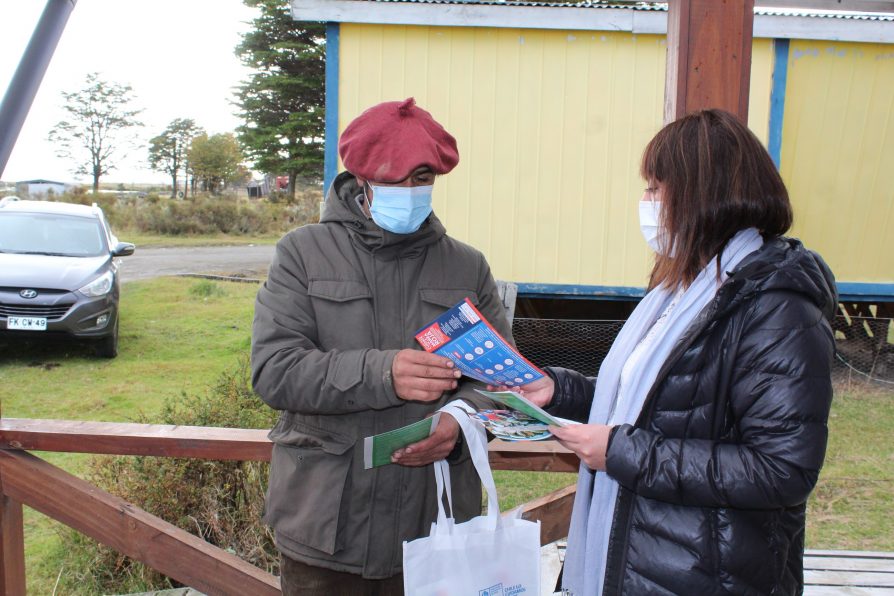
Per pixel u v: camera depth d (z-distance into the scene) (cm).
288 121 3198
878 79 615
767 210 137
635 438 132
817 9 250
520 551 156
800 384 122
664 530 134
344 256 171
